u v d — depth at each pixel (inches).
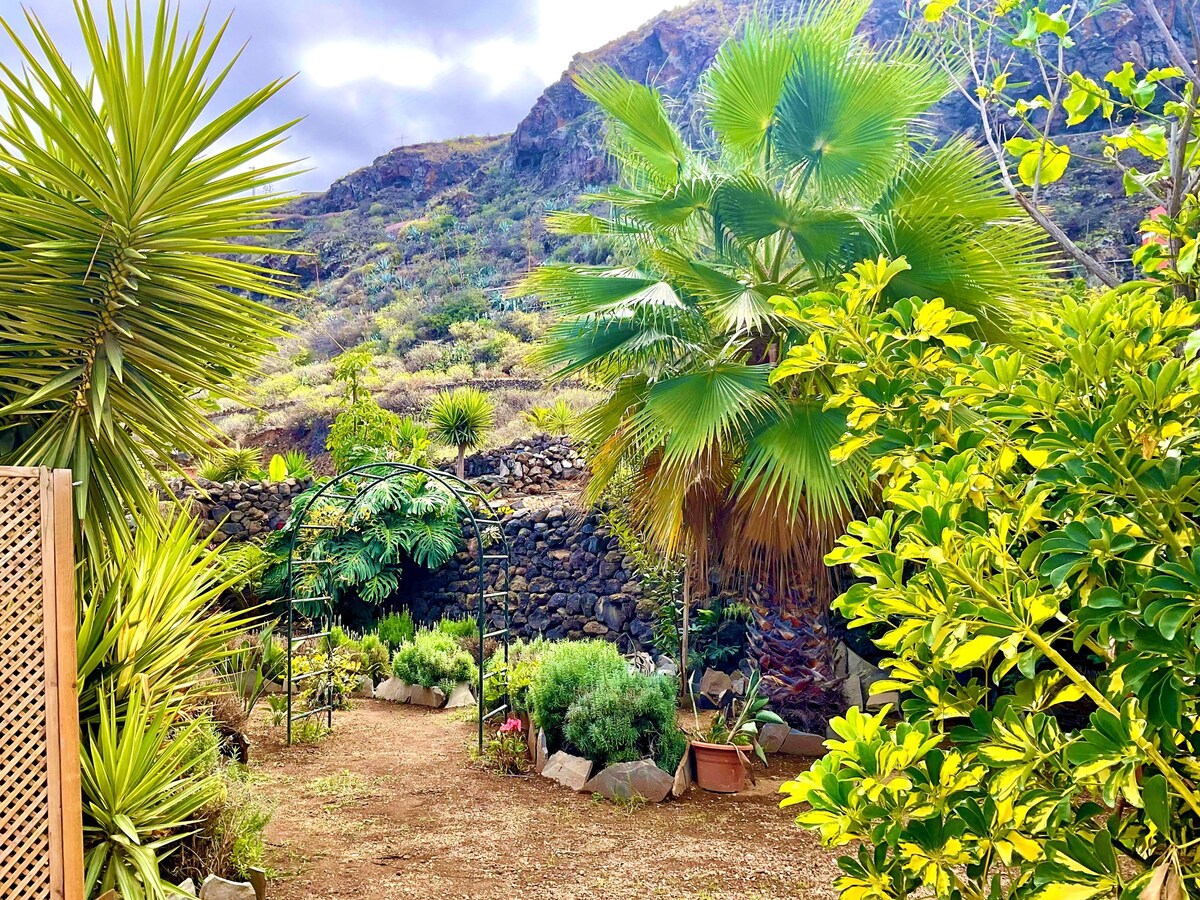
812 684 243.3
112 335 125.4
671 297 205.8
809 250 209.9
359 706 333.1
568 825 192.5
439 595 419.8
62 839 107.8
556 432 562.6
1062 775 57.2
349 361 482.6
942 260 191.3
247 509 433.1
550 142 1979.6
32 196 120.6
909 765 58.9
